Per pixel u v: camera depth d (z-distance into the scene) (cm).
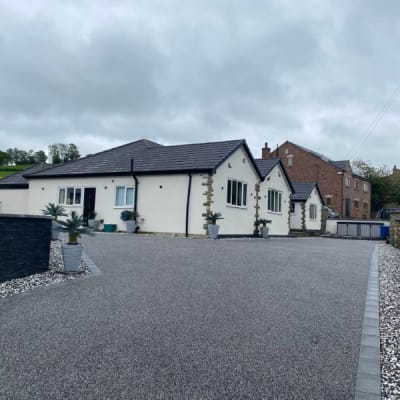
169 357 356
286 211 2591
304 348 386
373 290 664
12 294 579
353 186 4475
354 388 304
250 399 285
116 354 361
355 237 3028
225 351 373
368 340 412
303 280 732
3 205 2481
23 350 367
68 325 439
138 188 1873
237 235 1945
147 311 497
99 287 623
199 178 1722
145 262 866
